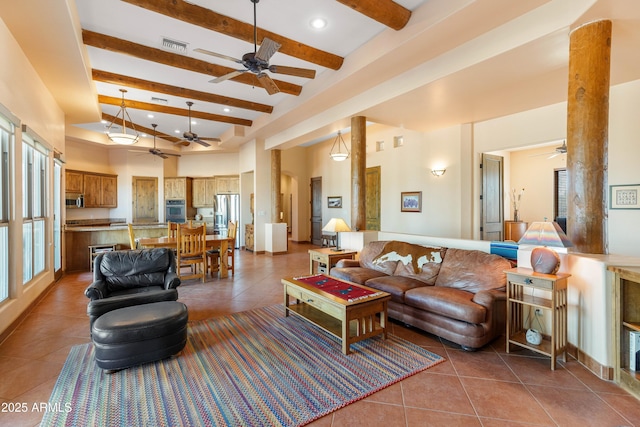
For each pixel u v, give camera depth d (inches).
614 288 90.4
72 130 297.4
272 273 236.4
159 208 378.6
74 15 121.1
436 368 99.0
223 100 226.8
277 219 324.2
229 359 103.1
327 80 182.5
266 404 79.8
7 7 107.5
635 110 148.7
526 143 200.5
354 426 72.2
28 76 144.9
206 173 400.8
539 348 102.6
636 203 149.2
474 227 233.9
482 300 112.0
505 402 81.2
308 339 119.2
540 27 108.1
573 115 104.4
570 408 78.5
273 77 195.5
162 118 279.6
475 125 230.4
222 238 224.8
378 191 306.7
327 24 137.5
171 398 82.0
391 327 133.8
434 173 252.8
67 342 115.9
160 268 144.3
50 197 188.4
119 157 362.6
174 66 164.9
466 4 106.8
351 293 120.6
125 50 149.4
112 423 72.4
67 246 237.5
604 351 92.0
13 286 131.9
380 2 119.7
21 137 136.6
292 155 412.5
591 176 101.5
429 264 150.3
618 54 120.3
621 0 89.4
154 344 97.3
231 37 147.4
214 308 155.7
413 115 203.3
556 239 99.6
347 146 353.7
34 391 84.8
